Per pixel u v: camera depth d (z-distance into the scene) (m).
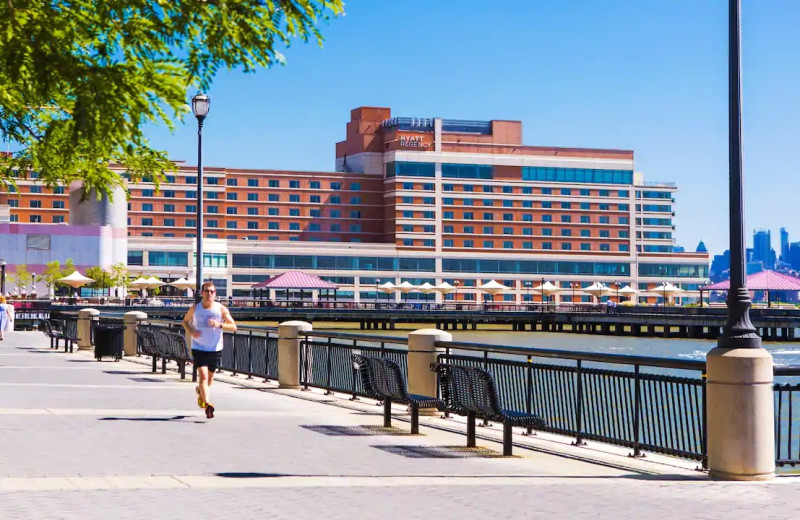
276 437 13.37
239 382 23.22
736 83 11.20
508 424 12.34
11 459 10.88
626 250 178.38
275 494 9.15
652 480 10.59
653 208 187.75
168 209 158.75
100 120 7.56
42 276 114.56
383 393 14.73
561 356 13.74
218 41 7.79
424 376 16.58
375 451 12.38
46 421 14.34
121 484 9.47
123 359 30.38
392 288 121.56
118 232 122.44
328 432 14.12
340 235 167.88
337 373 19.98
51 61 7.45
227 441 12.81
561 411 13.88
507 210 171.75
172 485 9.48
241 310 105.75
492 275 169.88
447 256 167.12
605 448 13.24
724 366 10.74
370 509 8.54
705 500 9.30
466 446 13.08
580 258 175.50
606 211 177.62
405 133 167.50
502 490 9.66
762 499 9.39
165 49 7.91
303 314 108.88
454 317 116.56
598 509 8.75
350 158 175.50
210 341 15.26
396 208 165.62
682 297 183.00
